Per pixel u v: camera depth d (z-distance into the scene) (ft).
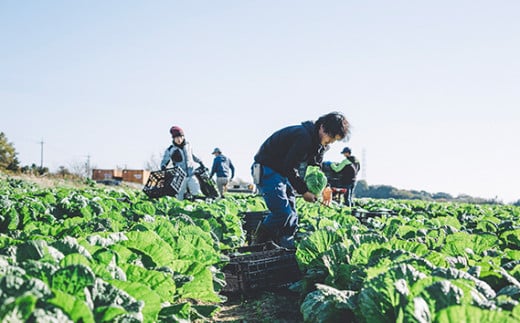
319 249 18.26
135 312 8.73
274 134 23.32
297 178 22.65
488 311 7.68
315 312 12.49
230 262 19.06
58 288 8.75
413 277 10.68
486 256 16.20
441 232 21.30
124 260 12.78
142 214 26.55
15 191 49.65
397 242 15.48
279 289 19.35
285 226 23.39
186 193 43.42
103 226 20.02
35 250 10.58
